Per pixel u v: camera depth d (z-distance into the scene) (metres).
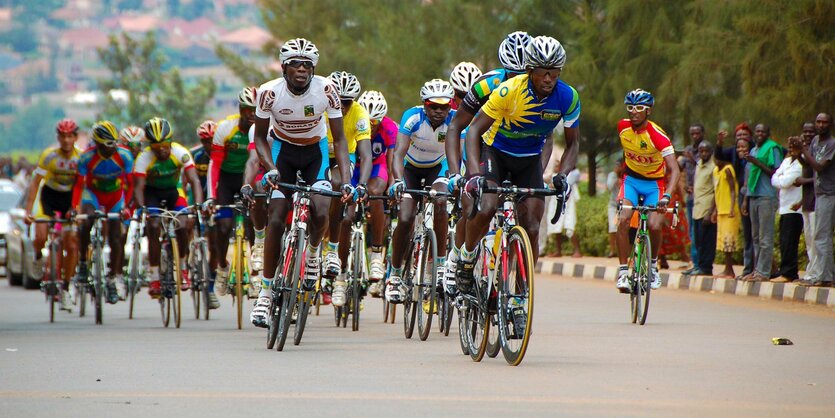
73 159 38.88
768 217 43.53
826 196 40.00
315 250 27.17
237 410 18.09
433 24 78.25
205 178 41.12
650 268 32.94
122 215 36.50
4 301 47.25
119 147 38.06
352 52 81.06
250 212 33.47
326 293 35.19
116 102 146.12
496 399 19.17
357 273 31.70
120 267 37.72
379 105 32.59
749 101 49.97
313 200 26.70
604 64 67.44
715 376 22.02
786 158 42.31
